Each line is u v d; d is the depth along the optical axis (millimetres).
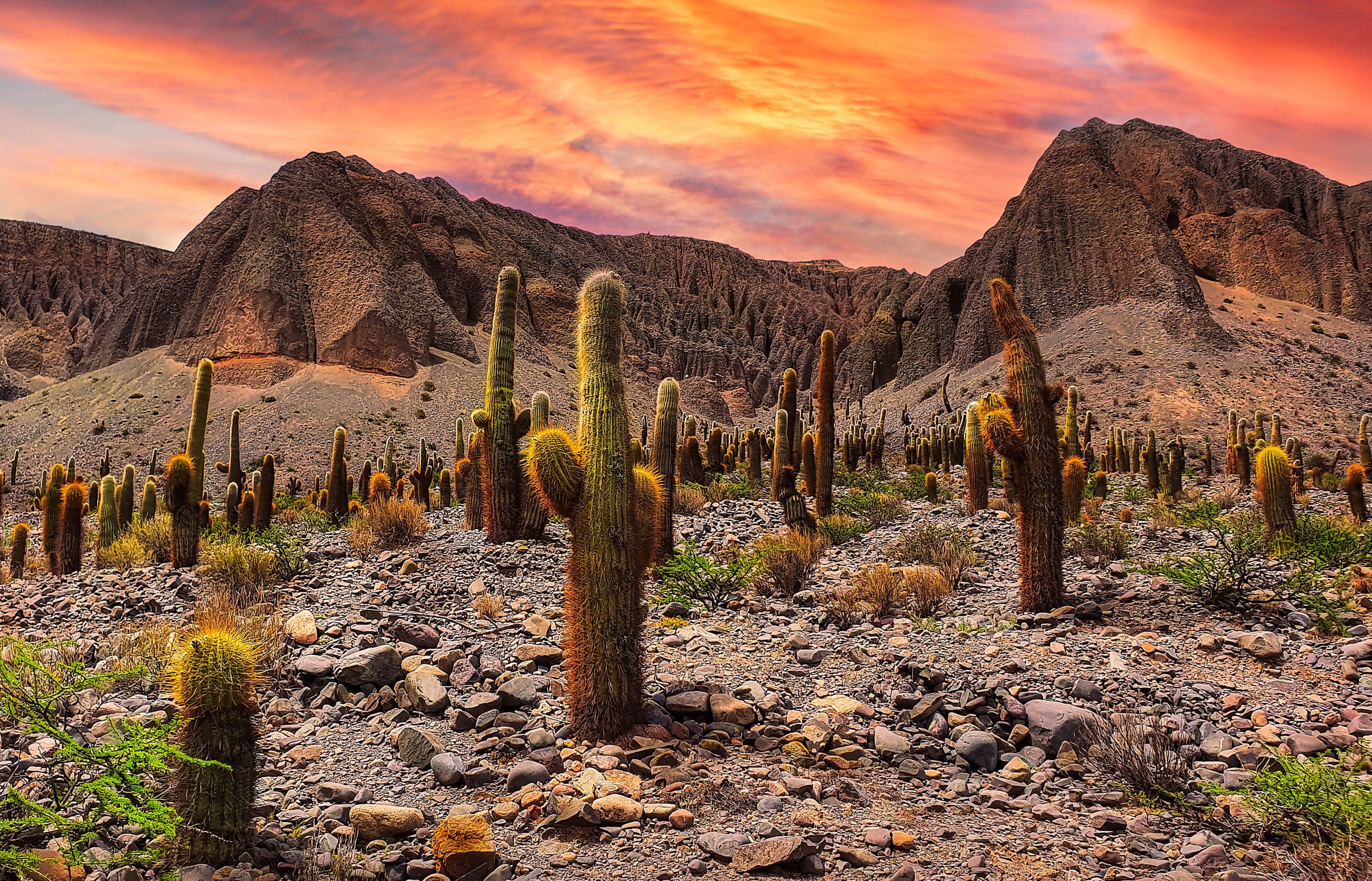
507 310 12695
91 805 3773
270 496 16688
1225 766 4973
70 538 13094
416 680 5965
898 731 5629
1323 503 20141
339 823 4230
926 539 11750
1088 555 11227
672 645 7594
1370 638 6887
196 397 14609
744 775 4855
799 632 8016
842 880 3770
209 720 3770
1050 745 5328
